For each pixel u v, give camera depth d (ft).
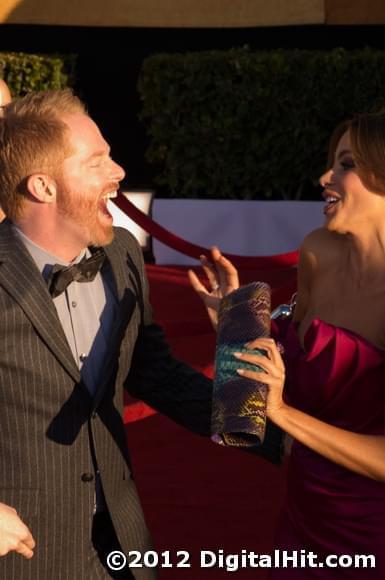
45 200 8.91
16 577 8.73
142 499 15.61
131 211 23.71
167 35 42.80
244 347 8.34
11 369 8.60
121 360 9.34
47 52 43.21
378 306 9.37
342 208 9.36
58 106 8.97
